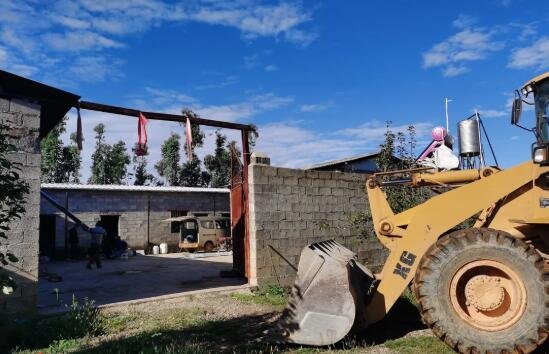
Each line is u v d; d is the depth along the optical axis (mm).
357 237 11055
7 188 3729
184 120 9227
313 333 5297
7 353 5270
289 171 10047
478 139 6523
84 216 21766
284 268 9711
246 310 7551
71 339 5785
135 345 5461
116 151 42406
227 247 22766
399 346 5332
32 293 6543
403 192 9820
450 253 5090
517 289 4859
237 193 11250
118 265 16016
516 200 5582
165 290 9383
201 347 5215
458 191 5562
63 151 38469
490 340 4812
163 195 23984
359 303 5566
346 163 17844
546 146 5379
